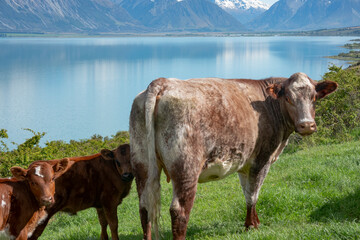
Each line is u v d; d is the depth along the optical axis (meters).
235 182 12.51
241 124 6.31
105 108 159.38
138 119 5.95
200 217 8.77
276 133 7.09
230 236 6.45
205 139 5.84
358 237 5.23
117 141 23.86
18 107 163.12
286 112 7.16
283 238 5.62
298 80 6.89
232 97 6.38
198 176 5.82
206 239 6.83
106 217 7.95
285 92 6.98
